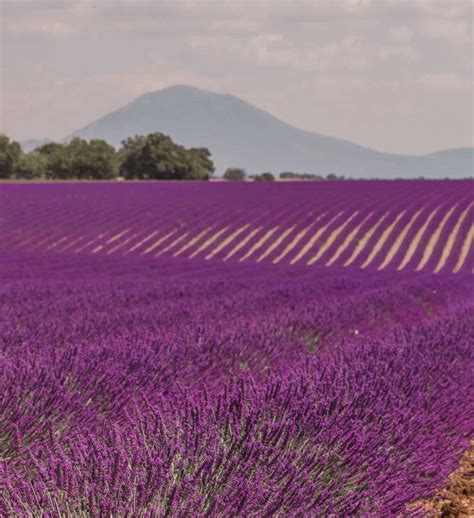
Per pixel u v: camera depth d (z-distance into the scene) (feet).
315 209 457.68
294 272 270.05
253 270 275.18
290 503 32.45
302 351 79.51
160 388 54.90
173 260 306.96
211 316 101.71
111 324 86.17
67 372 54.24
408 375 56.13
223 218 428.97
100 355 59.67
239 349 69.62
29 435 43.70
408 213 444.14
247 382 43.50
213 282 172.14
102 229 393.29
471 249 374.22
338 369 54.13
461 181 636.48
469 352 71.15
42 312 101.35
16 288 142.10
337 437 38.47
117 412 49.78
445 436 52.03
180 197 517.14
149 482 30.19
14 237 368.89
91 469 31.37
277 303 123.85
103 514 28.45
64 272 238.68
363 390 47.50
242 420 37.86
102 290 142.72
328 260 356.79
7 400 45.11
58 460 31.83
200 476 31.48
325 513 33.12
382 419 45.01
